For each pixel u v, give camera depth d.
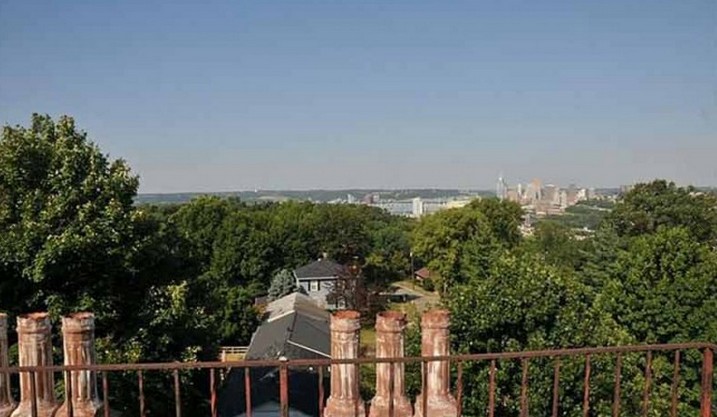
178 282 19.08
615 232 41.22
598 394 14.75
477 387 14.86
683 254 22.55
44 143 17.14
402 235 76.81
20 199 16.44
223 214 62.03
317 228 72.69
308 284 62.16
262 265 60.56
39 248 15.59
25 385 7.11
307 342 32.19
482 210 56.03
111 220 16.39
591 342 14.95
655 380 19.20
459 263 50.44
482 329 15.42
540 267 16.59
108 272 16.81
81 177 17.00
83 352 7.19
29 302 15.84
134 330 16.80
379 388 7.43
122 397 15.27
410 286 73.69
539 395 14.00
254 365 5.10
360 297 51.88
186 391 18.30
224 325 39.56
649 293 22.50
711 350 5.32
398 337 7.34
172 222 20.25
